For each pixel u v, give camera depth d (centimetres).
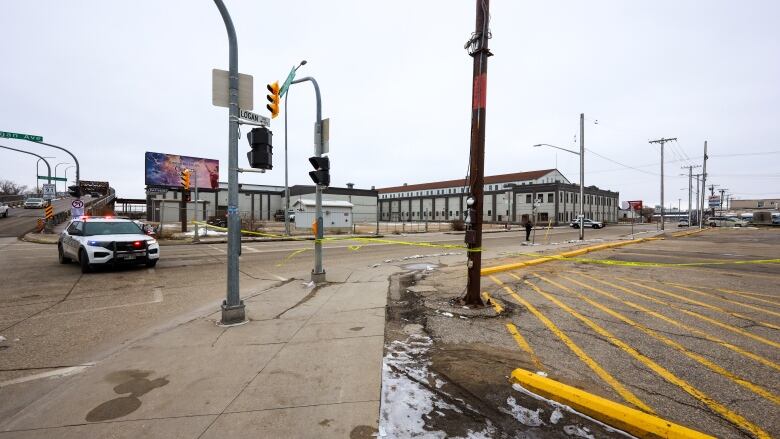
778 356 420
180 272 1059
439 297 704
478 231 630
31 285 873
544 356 419
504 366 390
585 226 5266
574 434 275
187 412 302
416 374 369
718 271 1030
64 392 340
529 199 6912
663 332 502
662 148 4156
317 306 638
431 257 1405
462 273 998
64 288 841
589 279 908
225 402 317
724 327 524
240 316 545
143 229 1222
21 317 613
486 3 603
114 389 342
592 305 648
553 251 1566
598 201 7894
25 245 1838
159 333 504
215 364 395
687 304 655
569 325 533
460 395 328
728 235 3000
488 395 329
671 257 1388
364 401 317
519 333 497
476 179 624
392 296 716
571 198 6862
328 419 291
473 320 556
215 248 1781
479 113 612
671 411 306
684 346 451
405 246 1923
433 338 477
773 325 534
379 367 385
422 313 593
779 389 344
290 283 872
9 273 1034
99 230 1130
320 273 859
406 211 9200
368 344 450
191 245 1961
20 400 334
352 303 658
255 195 6581
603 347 447
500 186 8144
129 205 7412
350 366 387
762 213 6369
